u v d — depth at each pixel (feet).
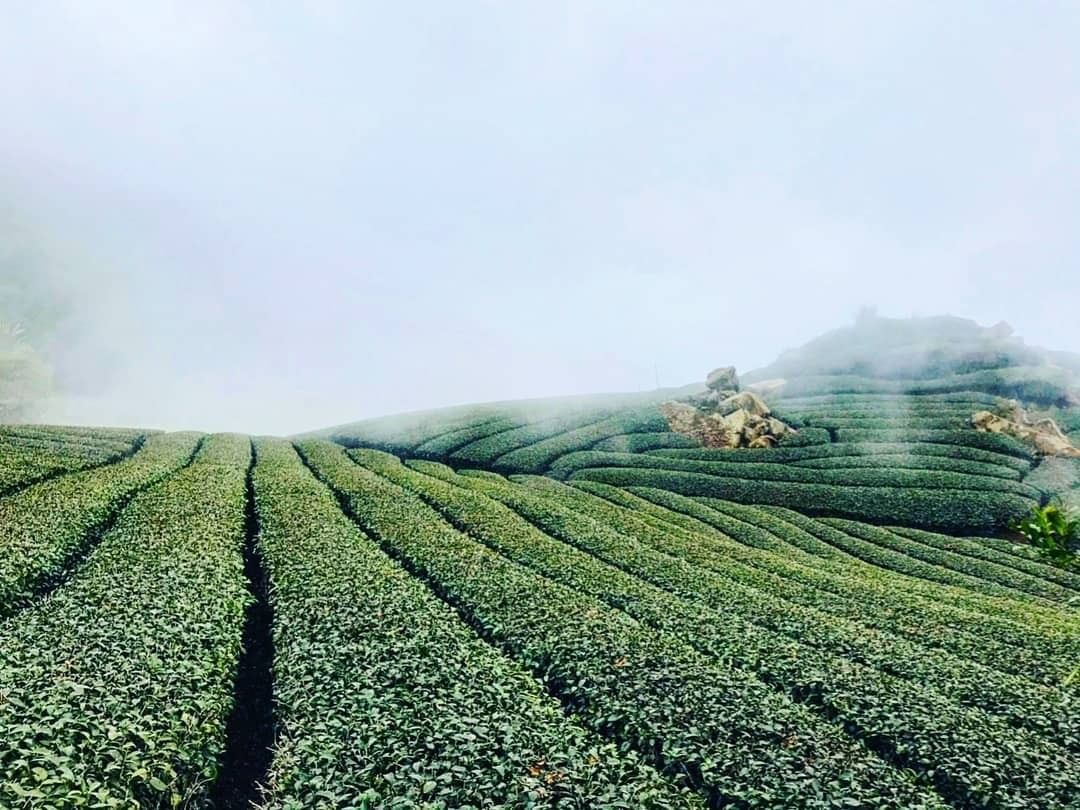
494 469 179.93
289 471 124.88
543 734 38.24
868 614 80.69
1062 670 65.26
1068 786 40.16
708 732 41.91
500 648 56.49
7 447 122.01
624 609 70.59
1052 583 112.68
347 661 45.09
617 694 46.55
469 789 31.45
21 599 55.72
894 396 241.35
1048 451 189.78
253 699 50.03
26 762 28.58
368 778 31.65
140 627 46.01
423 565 75.00
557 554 87.30
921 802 36.52
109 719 34.04
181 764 33.55
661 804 32.86
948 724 47.19
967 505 151.02
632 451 193.77
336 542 75.82
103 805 27.68
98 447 132.67
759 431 199.11
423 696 40.73
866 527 143.02
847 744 42.39
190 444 149.07
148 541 68.44
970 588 110.52
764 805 35.63
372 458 166.61
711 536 125.49
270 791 32.91
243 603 57.00
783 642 62.59
